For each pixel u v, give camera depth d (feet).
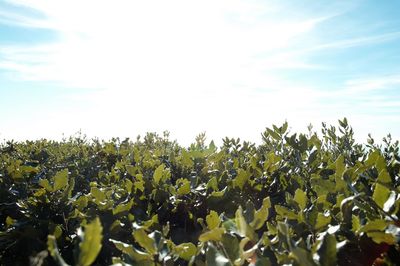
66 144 28.89
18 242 7.32
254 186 9.76
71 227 7.95
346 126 13.83
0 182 11.48
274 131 12.82
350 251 4.94
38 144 26.78
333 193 6.82
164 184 9.80
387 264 4.61
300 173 11.17
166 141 25.18
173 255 5.31
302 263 3.85
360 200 5.87
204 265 5.19
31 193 11.32
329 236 4.21
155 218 7.32
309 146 11.48
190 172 13.48
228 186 9.49
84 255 3.05
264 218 5.09
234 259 4.56
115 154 19.13
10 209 10.46
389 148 12.69
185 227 8.88
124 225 7.70
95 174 17.02
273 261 4.79
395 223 4.69
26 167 11.78
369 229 4.65
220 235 4.70
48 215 8.42
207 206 9.12
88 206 8.64
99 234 3.08
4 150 26.02
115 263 4.78
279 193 10.38
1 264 7.27
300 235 5.72
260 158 13.37
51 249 3.28
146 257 4.96
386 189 4.92
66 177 8.69
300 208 5.70
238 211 4.78
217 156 13.21
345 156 12.36
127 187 9.66
